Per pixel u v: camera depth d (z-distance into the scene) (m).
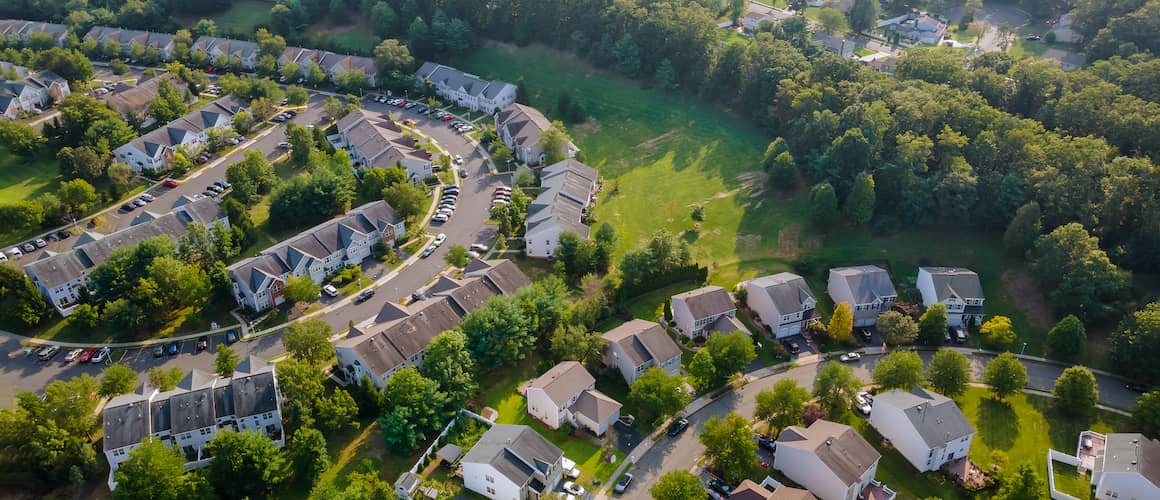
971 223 164.38
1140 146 165.00
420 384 116.56
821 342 140.88
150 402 114.06
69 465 110.12
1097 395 124.19
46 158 196.38
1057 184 153.00
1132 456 107.88
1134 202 151.12
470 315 131.00
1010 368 124.62
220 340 139.25
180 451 110.31
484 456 105.19
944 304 139.62
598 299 142.88
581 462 113.75
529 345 131.25
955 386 125.19
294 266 150.25
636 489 109.56
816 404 125.06
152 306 139.75
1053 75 187.00
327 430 117.31
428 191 186.75
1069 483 111.06
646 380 119.25
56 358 134.88
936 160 173.12
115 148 195.00
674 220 176.50
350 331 136.12
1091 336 140.88
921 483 111.69
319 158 187.00
